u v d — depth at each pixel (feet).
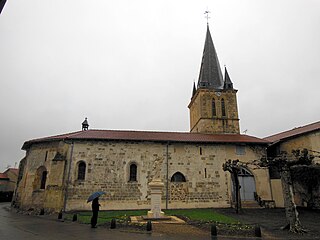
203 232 37.78
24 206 72.95
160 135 83.61
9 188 180.34
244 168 79.97
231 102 111.65
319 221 50.60
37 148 79.51
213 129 106.83
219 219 50.57
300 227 39.52
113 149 76.02
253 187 78.64
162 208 72.02
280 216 56.54
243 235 36.17
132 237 33.09
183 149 79.15
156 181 52.60
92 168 73.46
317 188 67.77
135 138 77.20
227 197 76.13
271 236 36.14
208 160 79.00
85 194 71.00
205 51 133.49
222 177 77.92
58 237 32.40
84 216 56.39
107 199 71.36
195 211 65.36
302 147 76.33
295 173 73.31
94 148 75.31
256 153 81.71
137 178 74.49
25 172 79.82
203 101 110.32
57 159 71.15
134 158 76.18
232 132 107.34
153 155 77.15
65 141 74.95
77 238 31.89
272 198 77.71
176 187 75.05
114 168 74.33
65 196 69.82
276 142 84.07
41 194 72.49
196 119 117.70
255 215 58.23
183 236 34.60
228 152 80.69
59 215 53.62
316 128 71.67
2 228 39.40
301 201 72.18
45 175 75.36
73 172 72.23
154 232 37.22
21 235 33.47
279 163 45.65
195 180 76.54
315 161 70.90
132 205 71.82
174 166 76.95
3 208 83.30
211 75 124.88
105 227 41.47
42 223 46.29
